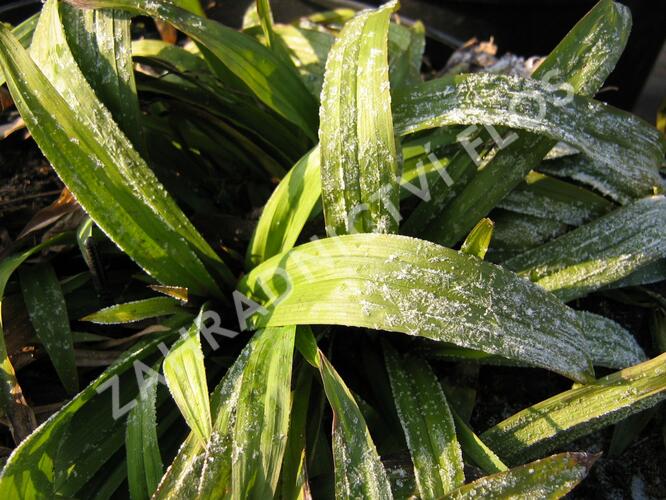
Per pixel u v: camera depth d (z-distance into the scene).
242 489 0.19
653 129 0.25
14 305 0.25
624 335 0.26
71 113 0.22
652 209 0.26
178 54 0.31
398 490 0.22
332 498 0.22
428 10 0.42
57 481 0.21
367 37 0.22
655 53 0.42
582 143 0.23
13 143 0.34
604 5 0.25
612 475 0.26
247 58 0.25
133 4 0.24
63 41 0.23
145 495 0.21
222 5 0.47
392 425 0.24
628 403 0.22
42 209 0.28
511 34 0.42
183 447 0.20
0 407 0.23
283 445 0.19
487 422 0.26
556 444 0.23
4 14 0.41
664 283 0.30
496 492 0.19
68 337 0.24
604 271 0.25
